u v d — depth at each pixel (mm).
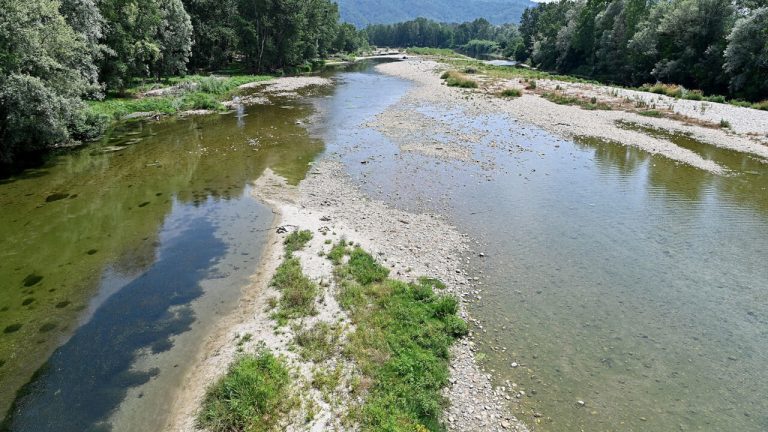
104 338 12227
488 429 9555
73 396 10273
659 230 18812
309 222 19078
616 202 21625
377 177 24781
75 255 16703
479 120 38438
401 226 19000
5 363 11281
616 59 72875
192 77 59438
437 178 24672
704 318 13305
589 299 14227
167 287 14656
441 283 14867
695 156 28312
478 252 17062
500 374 11141
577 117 39156
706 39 55094
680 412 10117
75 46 27750
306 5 86188
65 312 13383
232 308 13508
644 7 70500
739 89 47562
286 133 34500
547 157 28406
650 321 13172
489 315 13391
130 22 44875
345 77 74062
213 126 36969
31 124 25734
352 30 146875
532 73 78188
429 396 10078
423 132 34250
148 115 40562
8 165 26703
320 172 25547
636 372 11258
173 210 20719
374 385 10281
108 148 30531
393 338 11766
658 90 51125
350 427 9180
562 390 10688
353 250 16578
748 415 10047
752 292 14531
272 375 10406
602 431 9609
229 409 9516
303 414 9477
